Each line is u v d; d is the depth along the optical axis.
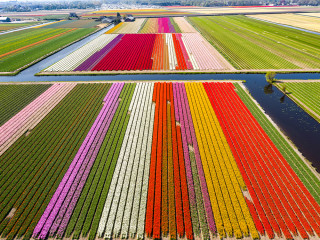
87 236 18.83
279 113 35.41
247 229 19.00
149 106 37.16
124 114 35.16
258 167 24.83
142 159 26.23
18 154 27.70
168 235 18.94
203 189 22.47
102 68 53.59
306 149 27.94
